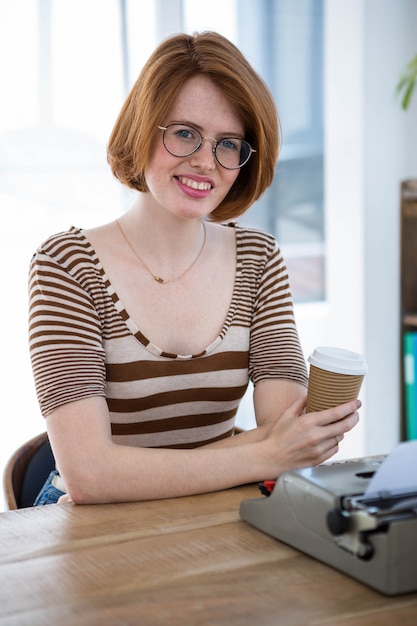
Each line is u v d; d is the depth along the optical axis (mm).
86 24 2941
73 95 2959
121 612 974
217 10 3215
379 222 3434
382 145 3395
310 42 3428
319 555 1102
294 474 1151
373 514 1011
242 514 1259
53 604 997
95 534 1219
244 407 3410
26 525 1262
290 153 3461
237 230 1782
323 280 3635
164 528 1237
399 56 3383
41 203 2973
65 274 1569
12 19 2818
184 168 1521
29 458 1767
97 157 3033
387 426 3572
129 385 1603
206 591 1024
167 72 1496
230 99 1526
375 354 3498
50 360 1495
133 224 1646
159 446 1686
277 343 1707
